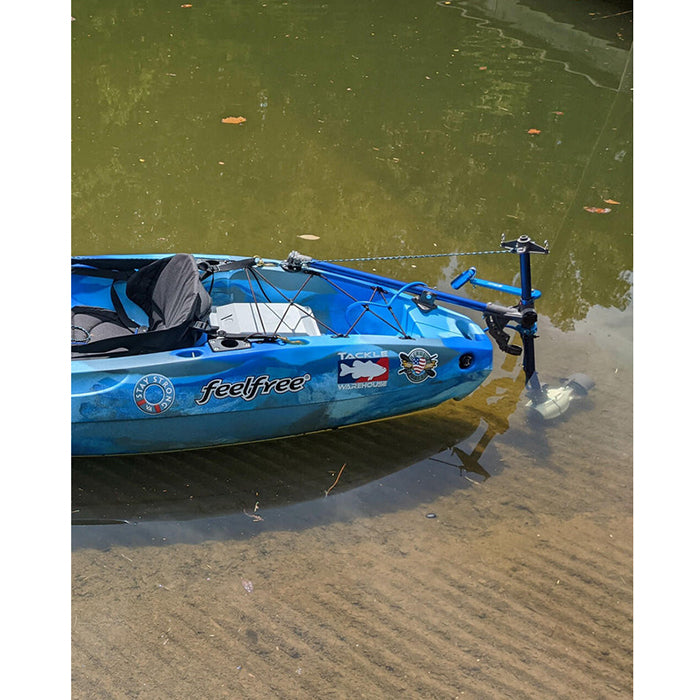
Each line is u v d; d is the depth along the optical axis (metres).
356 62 10.12
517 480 4.52
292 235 6.53
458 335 4.93
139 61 9.73
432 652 3.57
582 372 5.37
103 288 5.11
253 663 3.48
